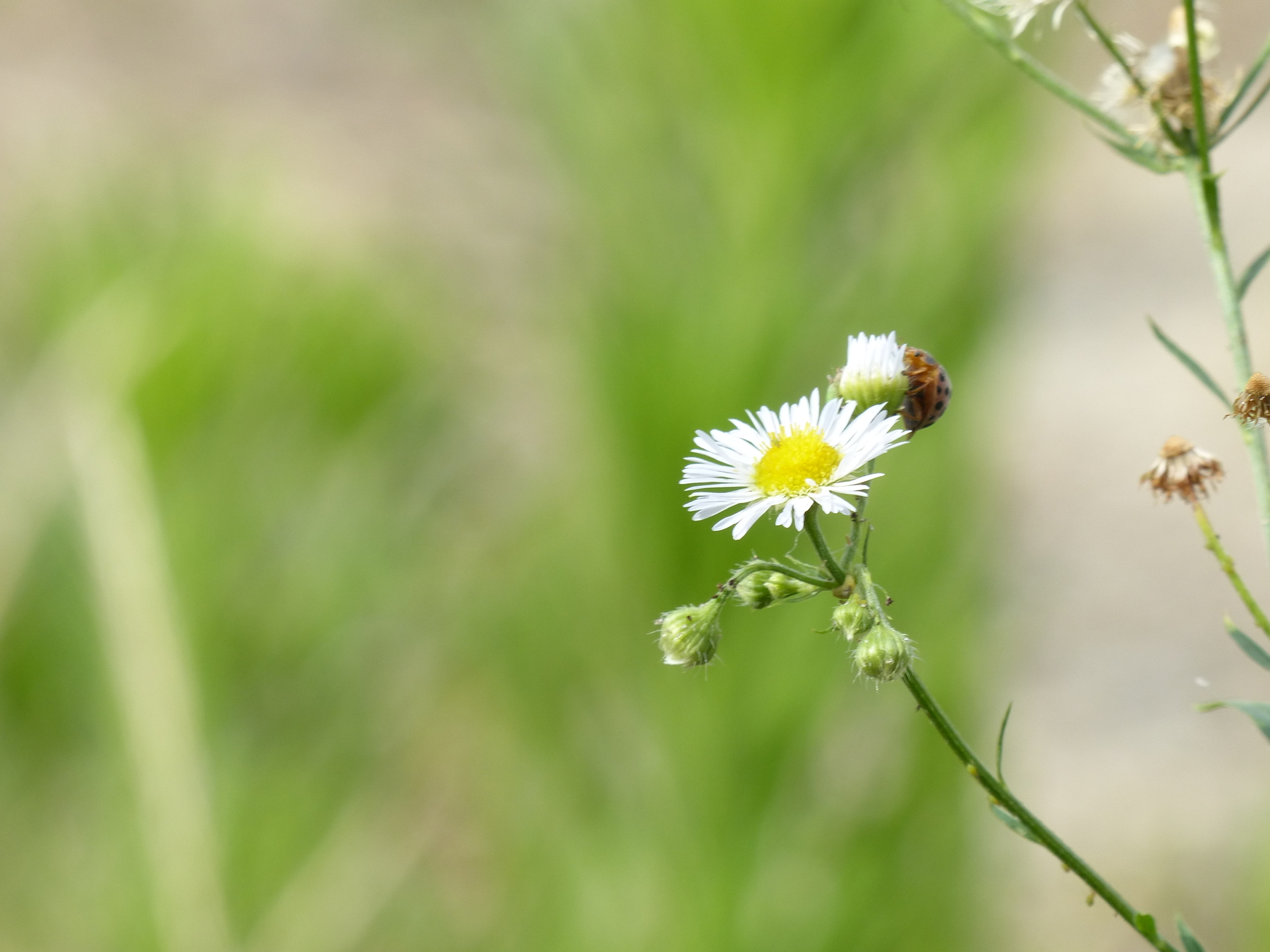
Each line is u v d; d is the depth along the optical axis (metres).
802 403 0.27
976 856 0.41
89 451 0.34
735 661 0.37
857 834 0.38
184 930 0.35
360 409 0.36
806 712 0.37
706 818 0.37
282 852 0.35
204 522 0.35
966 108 0.39
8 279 0.35
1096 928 0.74
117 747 0.35
